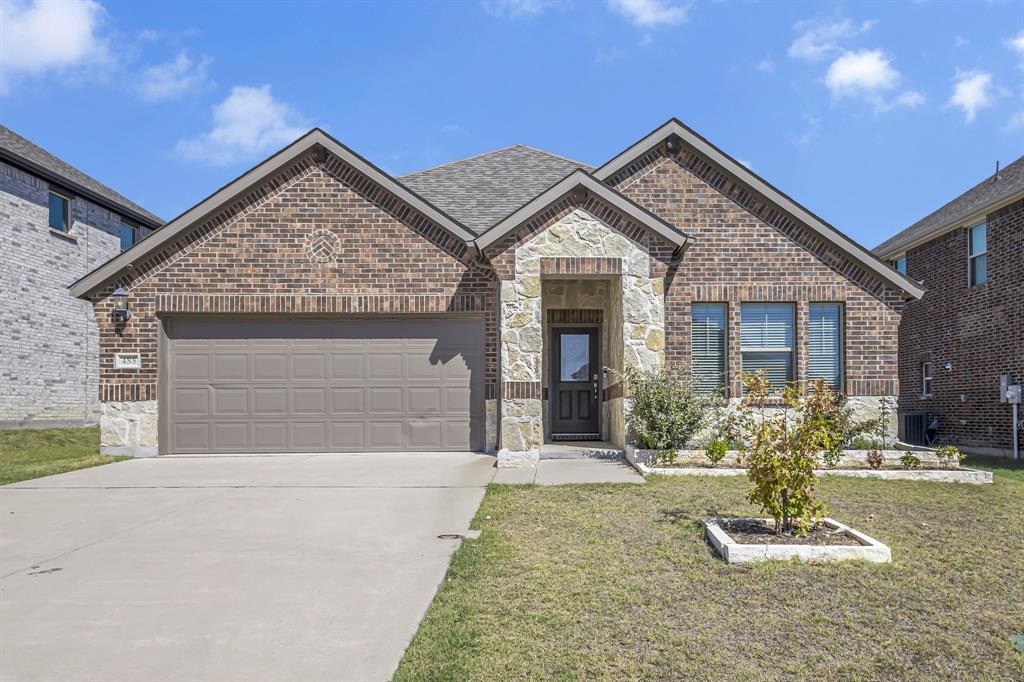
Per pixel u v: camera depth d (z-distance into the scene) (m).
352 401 12.86
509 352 11.36
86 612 4.98
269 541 6.85
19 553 6.49
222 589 5.45
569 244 11.53
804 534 6.67
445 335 12.96
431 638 4.46
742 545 6.14
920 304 20.70
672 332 12.73
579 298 13.84
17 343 18.88
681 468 10.35
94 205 22.16
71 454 15.16
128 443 12.58
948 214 19.53
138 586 5.54
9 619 4.85
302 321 12.95
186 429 12.77
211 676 3.97
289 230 12.79
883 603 5.14
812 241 12.85
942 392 19.44
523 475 10.25
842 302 12.87
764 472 6.70
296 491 9.30
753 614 4.93
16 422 18.78
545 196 11.41
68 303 20.89
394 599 5.20
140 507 8.42
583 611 4.96
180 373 12.84
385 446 12.82
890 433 12.58
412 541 6.82
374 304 12.70
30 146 21.17
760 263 12.85
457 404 12.88
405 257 12.78
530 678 3.96
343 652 4.29
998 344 17.05
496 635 4.53
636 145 13.00
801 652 4.34
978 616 4.91
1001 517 7.85
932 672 4.09
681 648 4.37
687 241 11.69
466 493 9.09
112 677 3.97
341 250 12.78
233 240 12.75
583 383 14.17
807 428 6.71
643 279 11.56
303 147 12.66
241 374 12.87
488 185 15.28
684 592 5.34
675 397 11.20
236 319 12.91
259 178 12.62
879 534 7.03
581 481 9.72
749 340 12.90
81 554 6.44
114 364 12.64
